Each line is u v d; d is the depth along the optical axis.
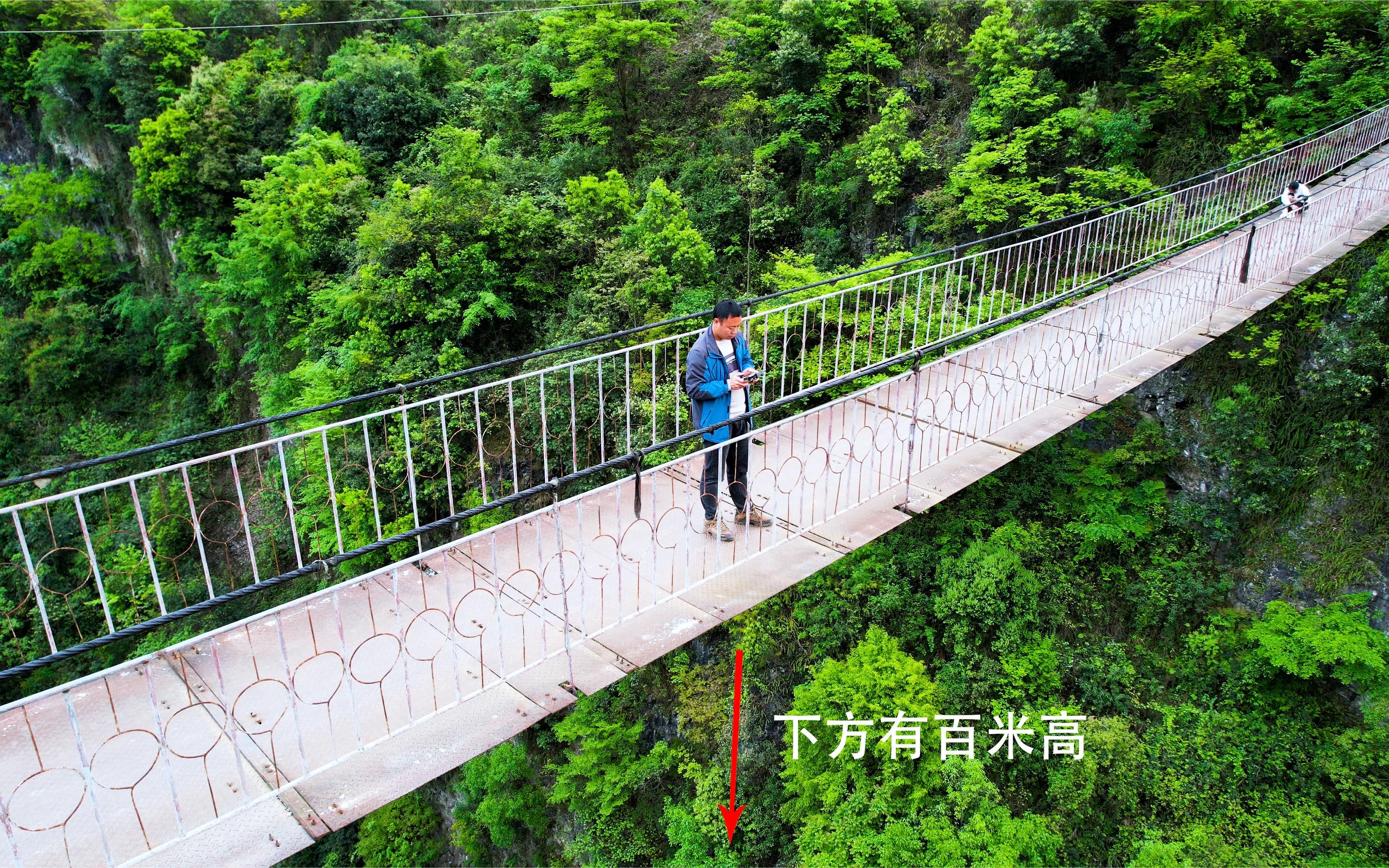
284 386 18.16
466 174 15.44
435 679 4.66
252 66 24.20
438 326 14.91
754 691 11.35
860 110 16.84
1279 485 10.62
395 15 25.23
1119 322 9.39
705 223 16.72
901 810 8.79
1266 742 9.33
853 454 6.20
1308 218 11.52
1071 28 14.95
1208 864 8.54
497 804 12.70
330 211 17.88
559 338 14.60
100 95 26.05
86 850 3.54
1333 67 13.77
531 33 22.59
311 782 3.91
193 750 4.12
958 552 10.96
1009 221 14.16
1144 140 14.37
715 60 18.59
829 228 16.16
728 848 10.45
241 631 5.08
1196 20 14.39
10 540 19.17
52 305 25.75
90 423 23.62
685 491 6.89
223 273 20.28
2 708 3.41
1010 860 8.02
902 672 9.30
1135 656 10.55
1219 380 11.37
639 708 12.30
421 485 13.50
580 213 15.66
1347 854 8.34
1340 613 9.51
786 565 5.66
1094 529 10.86
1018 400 7.86
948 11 16.89
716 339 5.84
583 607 4.98
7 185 29.22
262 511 17.06
